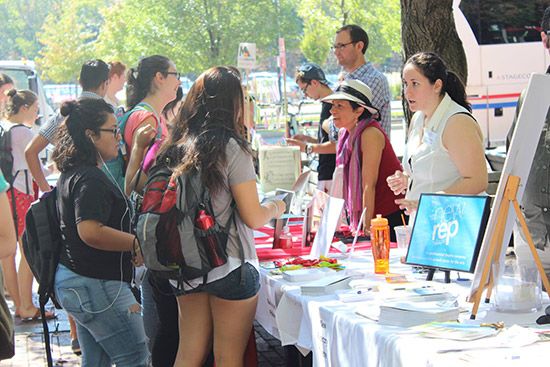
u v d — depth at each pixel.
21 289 7.34
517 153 3.09
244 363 4.03
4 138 7.28
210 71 3.80
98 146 4.16
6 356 3.36
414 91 4.22
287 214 5.07
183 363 3.92
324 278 3.87
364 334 3.04
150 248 3.66
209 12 32.75
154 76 5.29
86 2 48.12
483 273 3.13
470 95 14.45
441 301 3.30
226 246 3.72
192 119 3.79
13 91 7.50
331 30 30.25
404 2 6.74
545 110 3.08
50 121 6.55
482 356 2.62
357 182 5.33
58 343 6.60
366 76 7.09
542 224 3.55
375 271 4.05
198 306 3.90
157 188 3.71
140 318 4.18
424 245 3.75
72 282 4.06
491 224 3.12
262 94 16.34
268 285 4.15
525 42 14.52
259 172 6.71
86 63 6.38
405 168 4.57
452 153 4.14
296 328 3.80
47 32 43.41
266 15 33.41
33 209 4.16
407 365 2.72
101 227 3.98
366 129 5.32
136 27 32.97
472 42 14.44
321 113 7.46
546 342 2.75
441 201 3.72
